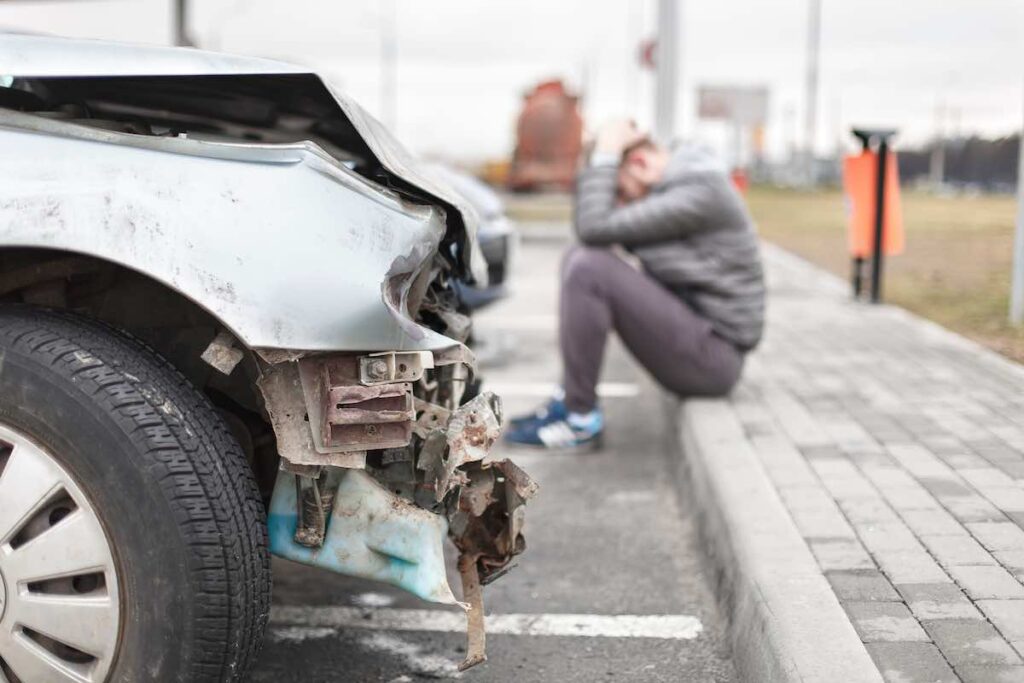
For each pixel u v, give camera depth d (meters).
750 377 5.29
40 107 2.54
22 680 2.05
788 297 8.58
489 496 2.29
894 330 6.83
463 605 2.16
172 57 2.18
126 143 2.06
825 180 31.67
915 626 2.39
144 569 1.97
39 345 2.02
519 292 10.89
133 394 2.00
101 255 1.94
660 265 4.66
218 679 2.03
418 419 2.27
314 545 2.20
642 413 5.76
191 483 1.98
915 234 8.13
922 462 3.71
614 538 3.79
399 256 2.10
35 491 1.99
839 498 3.32
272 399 2.06
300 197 2.05
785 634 2.35
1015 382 5.07
